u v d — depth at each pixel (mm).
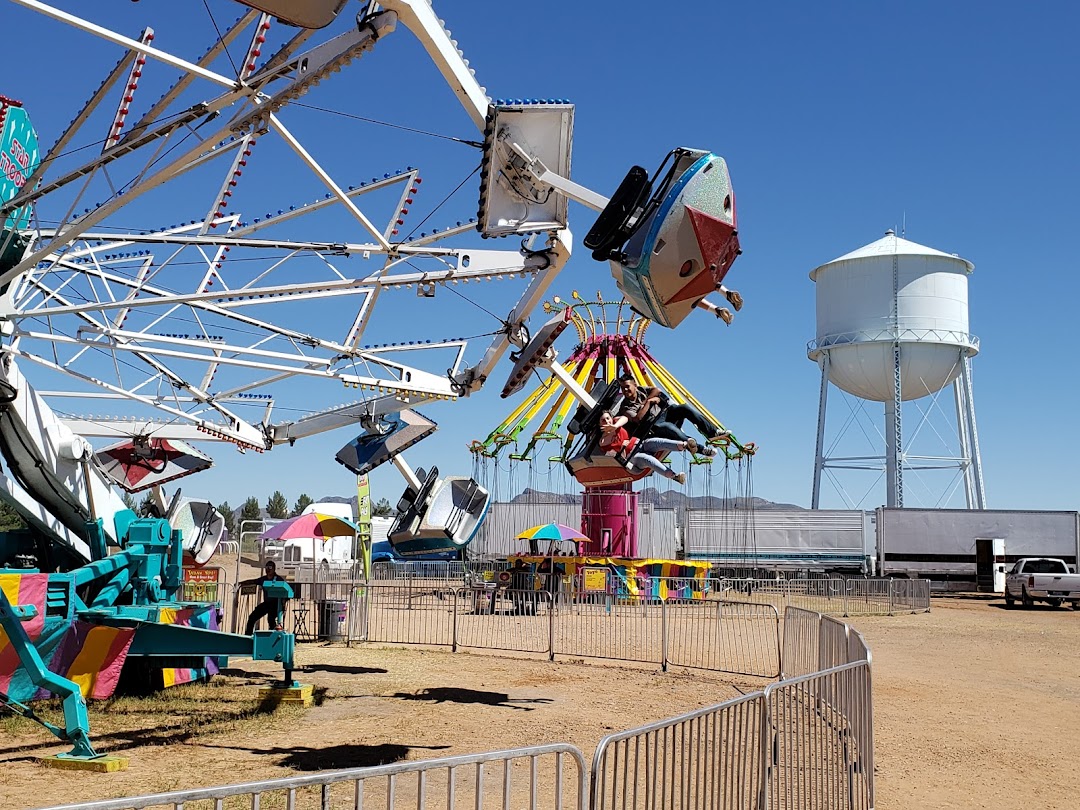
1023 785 8945
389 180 11750
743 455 43188
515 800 7848
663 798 5270
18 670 10133
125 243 11211
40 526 11414
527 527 51781
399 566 45000
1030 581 33656
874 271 57594
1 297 10797
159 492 14281
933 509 43969
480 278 10539
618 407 9148
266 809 7262
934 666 17562
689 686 14539
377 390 14141
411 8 7156
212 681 13664
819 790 7316
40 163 10016
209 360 12711
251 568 42594
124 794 7543
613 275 7328
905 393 58781
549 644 18062
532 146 8336
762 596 36344
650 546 50344
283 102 7684
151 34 8445
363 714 11492
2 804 7137
